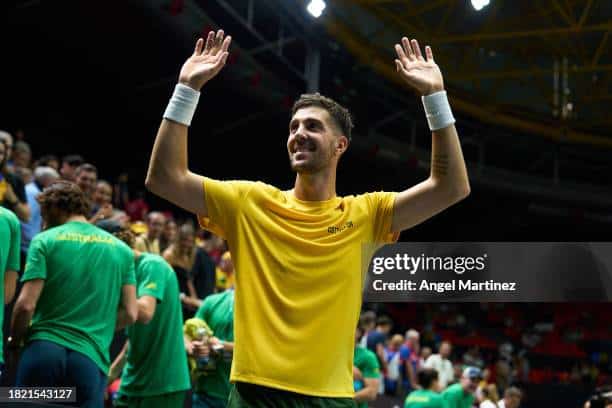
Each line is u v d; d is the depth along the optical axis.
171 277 5.00
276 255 2.46
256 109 17.30
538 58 24.59
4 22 13.34
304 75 17.52
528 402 14.10
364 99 19.89
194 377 5.39
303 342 2.38
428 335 19.52
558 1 19.88
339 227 2.52
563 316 22.34
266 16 16.72
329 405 2.36
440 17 21.19
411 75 2.57
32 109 15.33
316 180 2.60
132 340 4.94
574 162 26.02
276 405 2.34
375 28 21.19
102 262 4.16
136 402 4.90
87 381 3.93
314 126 2.61
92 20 13.45
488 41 22.48
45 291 4.02
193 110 2.53
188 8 13.27
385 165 21.05
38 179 7.25
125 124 16.89
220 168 19.83
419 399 8.16
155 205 17.62
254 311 2.41
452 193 2.55
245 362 2.35
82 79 15.53
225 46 2.59
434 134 2.56
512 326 21.91
